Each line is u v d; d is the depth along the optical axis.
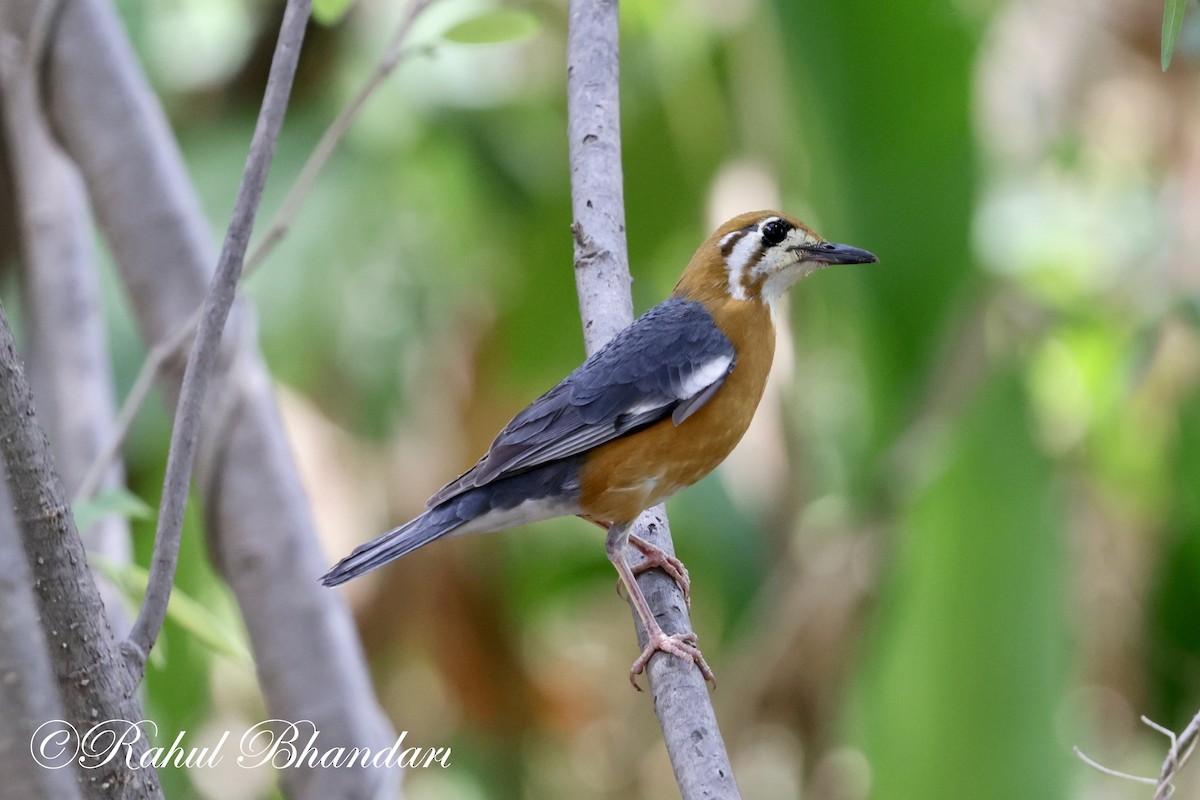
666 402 8.76
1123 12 14.13
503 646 14.36
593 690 16.80
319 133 13.85
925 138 11.61
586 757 16.44
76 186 9.95
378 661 14.09
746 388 9.16
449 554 14.03
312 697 8.41
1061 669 10.95
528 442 8.72
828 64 11.63
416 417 14.44
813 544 13.20
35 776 4.54
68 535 5.39
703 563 13.98
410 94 13.95
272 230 8.47
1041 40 14.30
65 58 9.10
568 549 14.51
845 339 13.37
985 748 10.92
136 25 13.41
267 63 14.30
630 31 14.38
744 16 13.47
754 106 13.83
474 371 14.44
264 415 8.75
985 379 11.55
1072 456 13.63
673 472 8.90
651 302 14.45
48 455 5.34
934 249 11.77
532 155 14.59
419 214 14.50
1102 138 14.20
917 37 11.44
